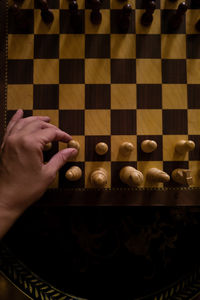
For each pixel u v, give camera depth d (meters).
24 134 0.72
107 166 1.00
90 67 1.04
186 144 0.91
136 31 1.05
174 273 1.17
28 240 1.18
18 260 1.13
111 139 1.02
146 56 1.04
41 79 1.03
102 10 1.05
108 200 0.98
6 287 1.12
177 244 1.20
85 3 1.05
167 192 0.99
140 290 1.16
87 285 1.16
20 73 1.03
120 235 1.20
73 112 1.02
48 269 1.16
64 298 1.11
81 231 1.20
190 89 1.04
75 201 0.98
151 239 1.20
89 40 1.04
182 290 1.11
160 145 1.02
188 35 1.06
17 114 0.94
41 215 1.19
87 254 1.18
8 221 0.65
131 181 0.84
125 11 0.92
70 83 1.03
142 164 1.01
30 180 0.68
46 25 1.05
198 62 1.05
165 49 1.05
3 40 1.04
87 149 1.01
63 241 1.18
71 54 1.04
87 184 0.99
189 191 1.00
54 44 1.04
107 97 1.03
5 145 0.68
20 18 0.96
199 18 1.06
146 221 1.21
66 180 0.98
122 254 1.19
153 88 1.04
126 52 1.04
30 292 1.06
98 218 1.20
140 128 1.02
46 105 1.02
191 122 1.03
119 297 1.16
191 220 1.21
